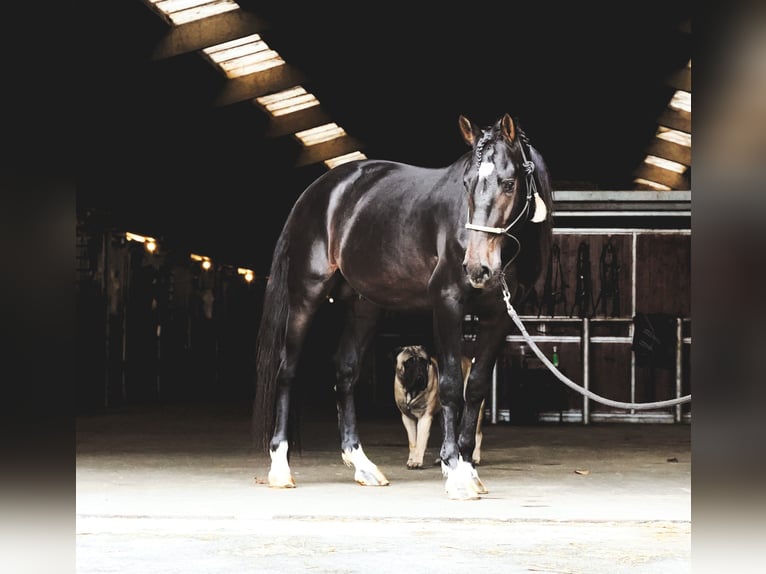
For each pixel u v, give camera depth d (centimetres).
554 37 1592
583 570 441
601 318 1392
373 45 1562
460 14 1505
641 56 1591
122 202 1584
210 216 2136
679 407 1388
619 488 700
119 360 1700
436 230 648
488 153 597
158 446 1004
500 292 632
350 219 710
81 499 634
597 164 2217
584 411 1380
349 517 565
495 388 1375
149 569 443
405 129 1992
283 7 1312
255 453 934
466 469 644
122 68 1305
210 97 1532
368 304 741
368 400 1595
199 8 1291
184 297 2078
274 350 746
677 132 1955
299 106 1759
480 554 475
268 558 465
